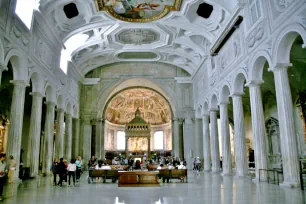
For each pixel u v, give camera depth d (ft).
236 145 50.55
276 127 70.28
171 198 26.58
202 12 57.77
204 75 75.92
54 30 54.60
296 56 50.39
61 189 34.47
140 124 105.81
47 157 56.34
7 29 37.06
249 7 43.96
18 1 42.73
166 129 118.93
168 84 91.97
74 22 59.77
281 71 35.50
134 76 91.50
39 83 50.37
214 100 67.67
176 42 73.10
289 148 33.71
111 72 91.97
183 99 90.89
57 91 61.72
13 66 42.22
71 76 76.38
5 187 35.60
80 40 69.26
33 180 45.80
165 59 88.12
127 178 41.65
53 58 58.49
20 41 41.50
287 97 34.76
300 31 30.37
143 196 28.22
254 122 42.86
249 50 43.88
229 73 53.72
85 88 90.63
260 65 42.37
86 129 88.12
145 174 41.37
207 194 28.99
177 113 89.81
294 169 33.37
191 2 53.98
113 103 116.47
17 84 42.52
